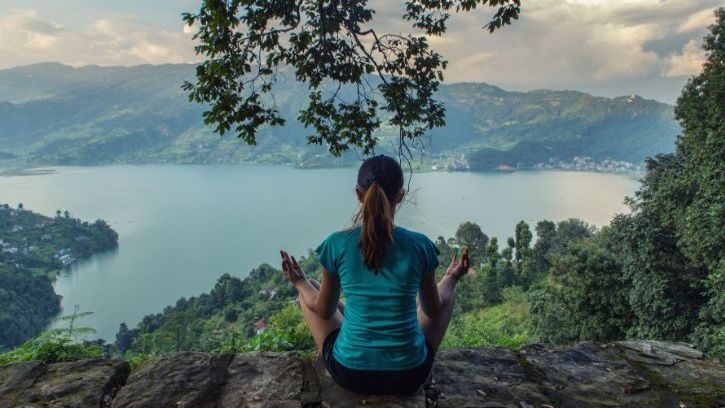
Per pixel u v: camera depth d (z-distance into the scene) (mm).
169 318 54656
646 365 2658
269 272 91000
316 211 193875
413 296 1891
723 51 13516
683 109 14750
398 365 1896
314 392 2246
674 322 15891
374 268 1836
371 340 1886
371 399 2121
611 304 19406
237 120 4828
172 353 2678
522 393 2324
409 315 1902
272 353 2682
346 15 5266
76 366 2543
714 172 13461
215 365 2525
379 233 1811
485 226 144375
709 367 2645
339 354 1985
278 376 2406
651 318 16625
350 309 1945
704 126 14328
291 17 4855
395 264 1839
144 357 3459
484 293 47375
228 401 2178
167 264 129250
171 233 163625
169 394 2242
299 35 5254
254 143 4934
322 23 5113
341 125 5594
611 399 2309
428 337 2150
